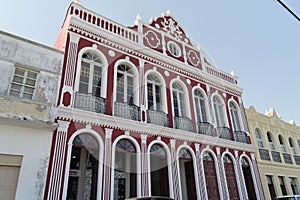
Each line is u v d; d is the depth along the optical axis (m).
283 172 13.36
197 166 9.25
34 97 6.69
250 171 11.31
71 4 8.74
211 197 9.07
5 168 5.73
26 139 6.10
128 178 7.79
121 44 9.38
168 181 8.32
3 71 6.48
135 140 8.02
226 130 11.26
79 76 7.74
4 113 5.91
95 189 6.78
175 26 12.59
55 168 6.19
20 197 5.54
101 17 9.41
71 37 8.12
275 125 15.18
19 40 7.05
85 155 8.04
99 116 7.41
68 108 6.90
